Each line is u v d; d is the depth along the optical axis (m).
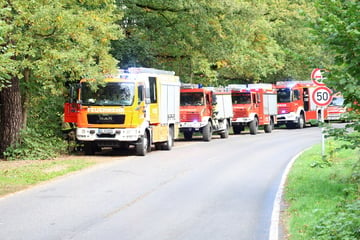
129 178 18.64
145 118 26.61
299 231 10.22
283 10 56.28
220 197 14.97
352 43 11.70
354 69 12.02
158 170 20.75
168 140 29.94
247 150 29.08
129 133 25.83
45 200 14.50
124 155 26.84
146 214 12.69
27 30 22.22
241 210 13.14
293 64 57.84
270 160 24.17
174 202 14.23
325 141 28.00
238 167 21.66
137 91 26.06
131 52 34.97
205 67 40.22
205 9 36.06
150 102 27.22
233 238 10.31
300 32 56.03
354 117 13.06
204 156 25.98
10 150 24.31
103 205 13.79
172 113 30.80
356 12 11.48
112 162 23.48
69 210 13.12
